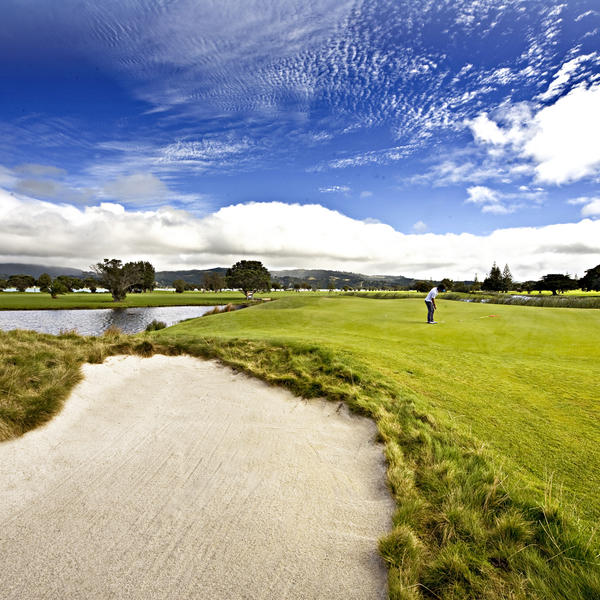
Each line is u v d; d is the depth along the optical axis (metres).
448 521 2.79
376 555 2.61
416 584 2.27
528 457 3.83
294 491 3.44
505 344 9.59
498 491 3.07
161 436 4.59
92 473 3.76
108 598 2.29
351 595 2.27
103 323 34.97
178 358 8.04
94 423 4.89
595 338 10.09
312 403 5.64
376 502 3.25
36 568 2.54
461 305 20.27
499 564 2.39
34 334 8.34
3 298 74.56
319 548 2.69
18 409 4.57
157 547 2.72
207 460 4.03
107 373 6.70
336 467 3.88
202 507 3.20
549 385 6.13
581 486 3.32
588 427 4.55
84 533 2.88
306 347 7.82
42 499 3.32
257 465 3.93
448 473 3.37
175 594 2.31
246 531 2.89
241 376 6.89
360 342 9.65
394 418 4.72
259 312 18.28
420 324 13.23
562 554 2.41
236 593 2.31
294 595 2.29
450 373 6.82
